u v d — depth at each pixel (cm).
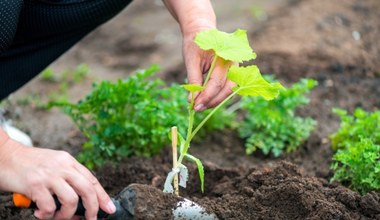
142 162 152
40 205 106
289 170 134
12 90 154
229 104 187
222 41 120
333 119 182
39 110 198
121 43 248
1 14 125
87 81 220
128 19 269
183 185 122
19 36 147
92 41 251
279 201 125
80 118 158
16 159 107
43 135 183
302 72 206
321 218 121
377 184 134
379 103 189
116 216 113
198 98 122
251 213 124
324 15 246
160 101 158
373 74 209
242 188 132
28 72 153
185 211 115
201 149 169
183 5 133
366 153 133
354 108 187
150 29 258
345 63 212
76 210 109
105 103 156
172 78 212
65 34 151
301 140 166
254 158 166
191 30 130
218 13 264
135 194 113
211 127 174
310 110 185
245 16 257
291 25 239
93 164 154
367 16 250
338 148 160
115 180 148
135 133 156
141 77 157
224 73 124
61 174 106
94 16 147
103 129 157
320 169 155
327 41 226
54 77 221
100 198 109
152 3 286
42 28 146
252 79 118
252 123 172
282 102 167
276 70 207
